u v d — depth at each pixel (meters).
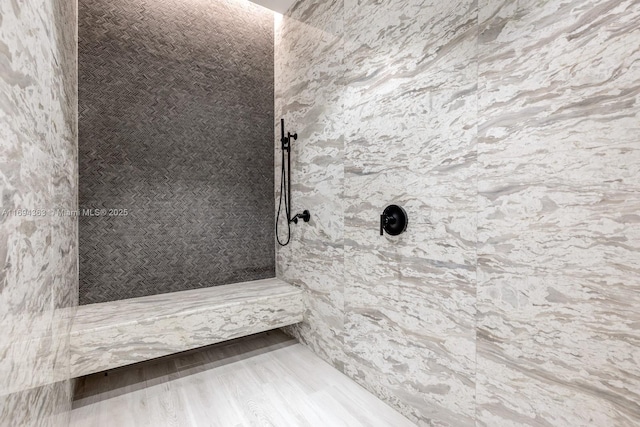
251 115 2.66
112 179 2.07
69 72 1.60
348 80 1.96
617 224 0.94
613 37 0.93
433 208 1.48
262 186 2.72
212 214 2.48
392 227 1.64
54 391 1.18
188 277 2.38
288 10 2.57
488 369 1.27
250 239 2.67
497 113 1.22
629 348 0.92
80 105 1.95
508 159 1.19
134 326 1.75
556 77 1.06
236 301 2.12
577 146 1.02
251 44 2.65
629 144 0.91
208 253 2.47
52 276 1.16
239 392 1.85
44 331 1.02
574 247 1.03
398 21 1.62
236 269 2.61
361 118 1.88
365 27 1.83
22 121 0.82
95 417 1.62
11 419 0.72
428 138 1.49
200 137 2.41
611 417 0.96
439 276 1.46
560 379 1.07
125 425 1.56
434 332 1.48
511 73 1.18
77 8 1.93
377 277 1.79
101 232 2.05
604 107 0.96
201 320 1.96
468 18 1.31
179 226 2.33
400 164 1.64
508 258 1.20
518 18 1.15
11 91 0.74
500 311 1.23
